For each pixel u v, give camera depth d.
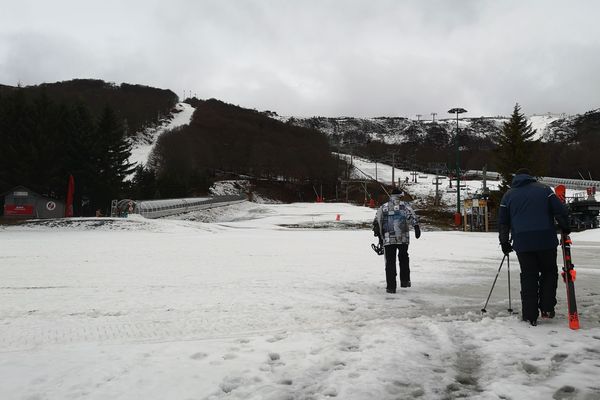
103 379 3.32
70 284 7.79
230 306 5.93
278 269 9.84
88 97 151.88
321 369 3.55
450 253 13.56
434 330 4.63
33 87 105.62
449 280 8.16
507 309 5.73
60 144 42.84
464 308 5.82
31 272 9.34
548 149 122.56
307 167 118.88
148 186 68.00
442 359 3.81
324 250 14.89
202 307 5.88
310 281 8.09
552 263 5.03
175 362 3.67
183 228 28.55
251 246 16.56
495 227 37.59
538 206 4.97
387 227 7.02
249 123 163.88
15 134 41.00
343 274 9.02
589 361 3.69
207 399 3.01
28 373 3.42
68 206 35.34
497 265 10.49
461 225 40.66
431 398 3.07
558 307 5.80
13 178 39.72
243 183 108.75
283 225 37.12
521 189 5.18
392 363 3.66
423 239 20.98
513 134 36.62
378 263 11.05
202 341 4.30
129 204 38.19
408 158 162.75
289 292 6.96
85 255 12.96
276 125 170.50
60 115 45.91
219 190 99.19
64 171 43.56
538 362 3.69
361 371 3.49
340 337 4.36
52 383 3.24
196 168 99.38
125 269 9.86
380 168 134.25
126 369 3.51
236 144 131.50
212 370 3.49
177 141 110.12
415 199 75.06
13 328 4.85
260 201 102.69
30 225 27.70
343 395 3.08
